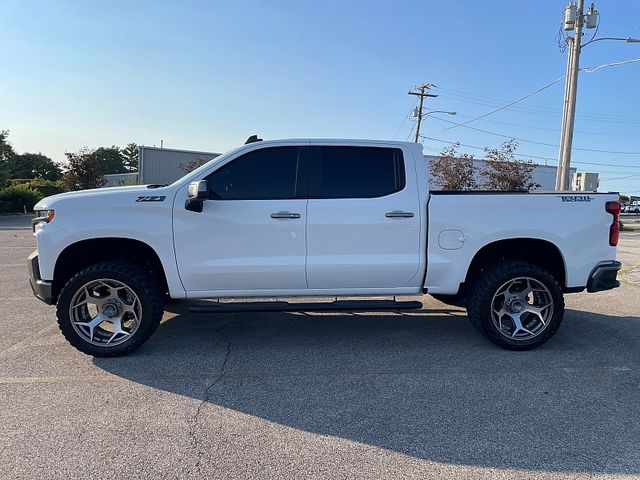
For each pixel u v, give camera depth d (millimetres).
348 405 3670
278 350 4930
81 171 40750
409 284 4883
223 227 4633
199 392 3895
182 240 4609
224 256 4668
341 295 4887
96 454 2957
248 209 4645
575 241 4902
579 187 23938
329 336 5402
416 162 4902
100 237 4508
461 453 2998
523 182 25297
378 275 4797
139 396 3809
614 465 2867
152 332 4680
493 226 4824
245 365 4508
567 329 5688
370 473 2777
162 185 4941
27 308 6590
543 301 4922
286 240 4688
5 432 3223
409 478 2730
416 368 4441
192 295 4723
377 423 3383
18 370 4344
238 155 4762
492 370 4387
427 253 4816
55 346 4996
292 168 4785
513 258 5211
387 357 4734
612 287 4992
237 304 4809
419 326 5812
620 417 3479
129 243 4707
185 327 5715
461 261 4836
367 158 4871
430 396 3832
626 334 5488
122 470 2787
